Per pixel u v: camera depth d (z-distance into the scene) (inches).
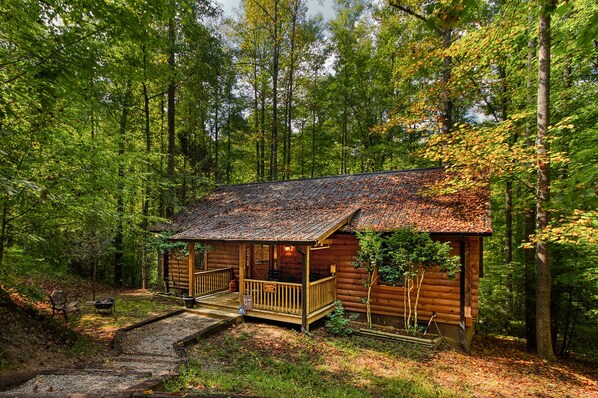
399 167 792.3
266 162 995.9
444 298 363.6
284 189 569.9
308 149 1018.1
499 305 535.2
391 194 450.6
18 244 277.1
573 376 294.7
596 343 423.5
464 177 368.2
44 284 486.0
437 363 296.5
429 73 603.5
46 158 266.2
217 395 169.0
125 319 365.4
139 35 238.7
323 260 438.9
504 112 535.5
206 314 395.5
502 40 403.9
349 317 400.2
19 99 209.3
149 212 666.2
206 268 552.7
